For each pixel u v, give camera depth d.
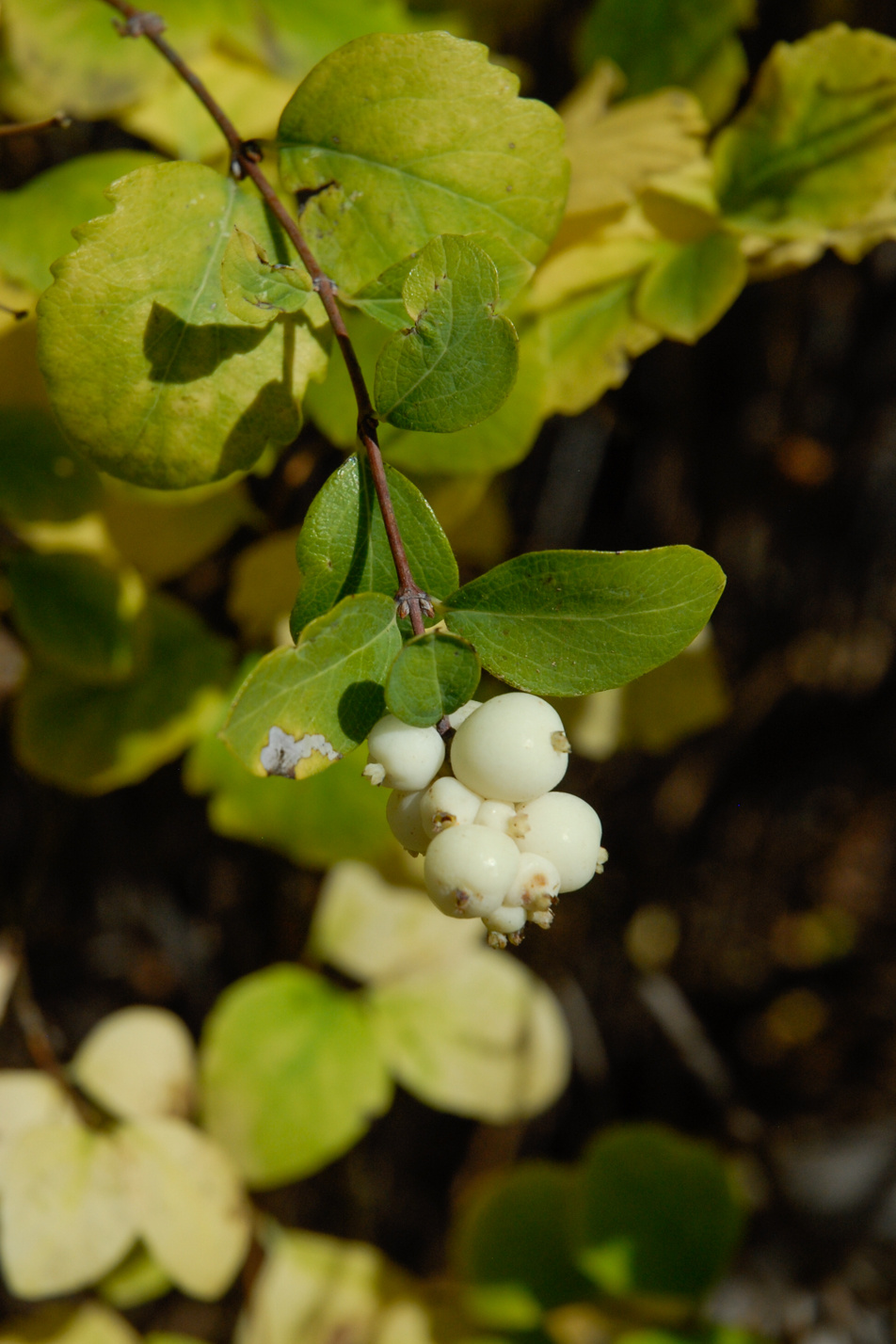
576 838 0.32
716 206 0.44
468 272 0.32
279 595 0.51
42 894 0.76
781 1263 0.88
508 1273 0.65
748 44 0.65
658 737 0.56
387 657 0.32
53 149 0.57
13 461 0.43
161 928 0.80
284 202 0.38
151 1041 0.57
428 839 0.33
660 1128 0.67
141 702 0.49
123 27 0.36
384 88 0.36
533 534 0.73
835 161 0.43
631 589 0.32
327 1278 0.60
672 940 0.94
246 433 0.36
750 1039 1.03
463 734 0.32
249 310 0.33
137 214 0.35
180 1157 0.53
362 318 0.40
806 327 0.77
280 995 0.57
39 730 0.49
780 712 0.89
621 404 0.72
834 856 0.96
